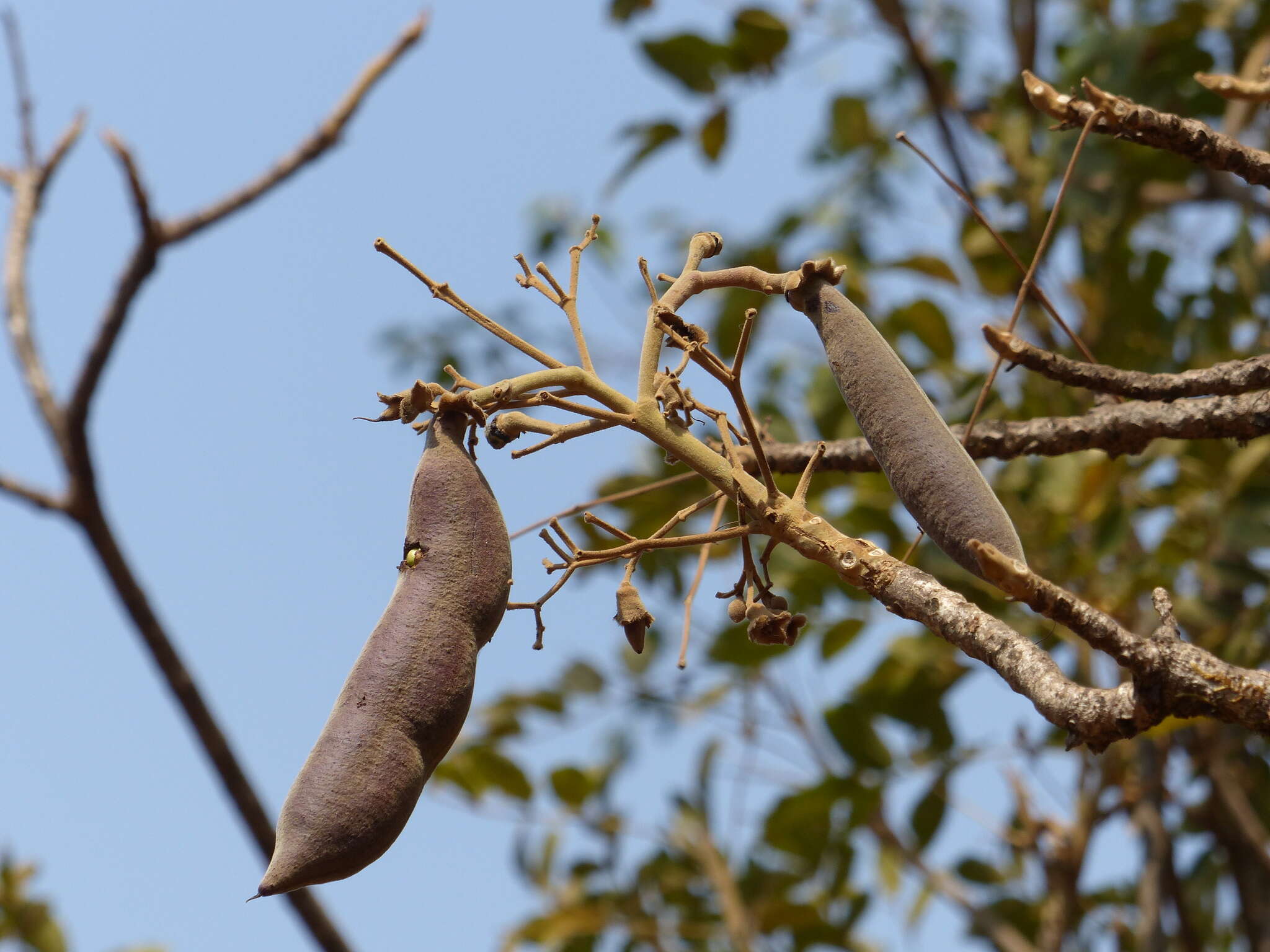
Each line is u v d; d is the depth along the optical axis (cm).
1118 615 500
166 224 413
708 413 243
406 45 445
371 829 199
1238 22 582
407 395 224
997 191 581
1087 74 538
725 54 596
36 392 430
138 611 432
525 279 251
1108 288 542
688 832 646
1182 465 536
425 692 206
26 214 470
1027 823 536
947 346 553
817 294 240
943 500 218
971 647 211
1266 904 523
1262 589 501
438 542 216
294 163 427
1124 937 562
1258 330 559
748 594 245
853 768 547
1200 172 586
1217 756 534
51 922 659
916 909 593
